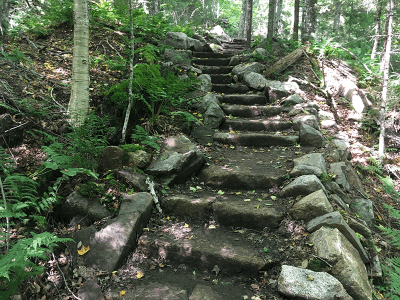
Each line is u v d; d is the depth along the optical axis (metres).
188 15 21.53
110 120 3.93
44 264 2.32
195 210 3.06
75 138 3.06
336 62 6.68
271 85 5.88
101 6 7.73
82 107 3.62
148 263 2.57
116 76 5.39
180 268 2.52
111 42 6.80
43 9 7.47
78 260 2.45
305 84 6.06
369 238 2.81
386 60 4.18
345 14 13.53
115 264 2.43
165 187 3.34
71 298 2.16
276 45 9.02
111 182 3.05
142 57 5.31
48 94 4.12
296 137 4.40
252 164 3.80
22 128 3.21
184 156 3.49
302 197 3.04
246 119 5.11
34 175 2.80
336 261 2.27
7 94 3.49
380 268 2.53
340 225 2.53
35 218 2.46
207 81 6.25
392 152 4.72
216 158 4.00
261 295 2.17
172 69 5.64
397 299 2.10
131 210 2.79
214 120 4.88
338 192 3.34
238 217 2.90
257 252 2.49
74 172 2.64
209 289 2.23
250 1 8.94
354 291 2.12
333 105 5.29
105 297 2.15
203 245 2.58
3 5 5.96
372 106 5.13
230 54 8.06
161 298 2.14
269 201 3.12
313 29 9.55
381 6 7.48
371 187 4.03
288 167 3.65
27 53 5.20
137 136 3.54
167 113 4.59
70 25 7.06
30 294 2.07
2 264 1.68
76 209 2.79
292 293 2.06
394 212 2.87
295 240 2.63
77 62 3.57
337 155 3.94
